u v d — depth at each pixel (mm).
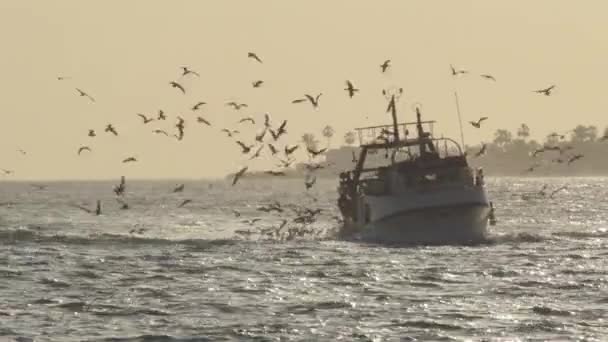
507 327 129125
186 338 124688
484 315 136250
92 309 142750
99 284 166625
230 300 149125
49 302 148625
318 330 128375
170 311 141000
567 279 167125
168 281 169500
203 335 126062
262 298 150625
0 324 132625
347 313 138500
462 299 149000
